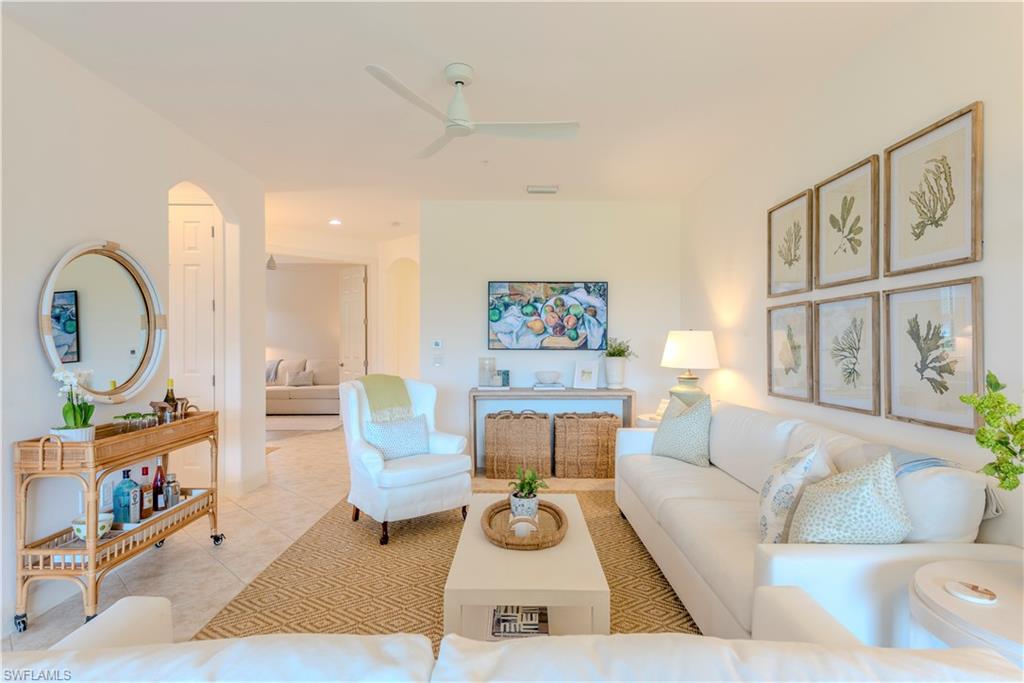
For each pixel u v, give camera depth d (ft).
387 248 24.03
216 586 8.15
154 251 9.53
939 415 6.32
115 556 7.41
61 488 7.69
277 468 15.78
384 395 11.78
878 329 7.41
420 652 2.25
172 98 8.98
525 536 6.85
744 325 11.82
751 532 6.66
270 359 30.22
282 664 2.11
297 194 15.29
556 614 6.84
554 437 15.26
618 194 15.47
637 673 2.05
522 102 9.23
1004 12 5.57
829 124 8.57
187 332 12.90
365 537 10.25
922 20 6.64
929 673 2.02
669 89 8.80
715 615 6.07
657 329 16.33
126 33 7.04
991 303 5.69
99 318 8.22
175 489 9.15
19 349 6.91
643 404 16.29
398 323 25.18
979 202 5.79
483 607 6.70
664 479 9.16
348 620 7.15
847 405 8.11
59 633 6.81
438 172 13.24
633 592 7.95
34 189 7.10
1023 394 5.34
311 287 30.40
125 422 8.48
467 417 16.19
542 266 16.30
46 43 7.22
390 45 7.39
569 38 7.25
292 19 6.77
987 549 4.99
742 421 9.53
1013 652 3.39
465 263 16.22
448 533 10.51
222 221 12.80
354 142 11.07
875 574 4.83
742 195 11.80
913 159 6.73
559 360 16.30
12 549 6.86
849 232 8.03
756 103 9.37
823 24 6.98
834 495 5.26
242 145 11.19
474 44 7.38
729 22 6.90
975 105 5.80
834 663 2.08
